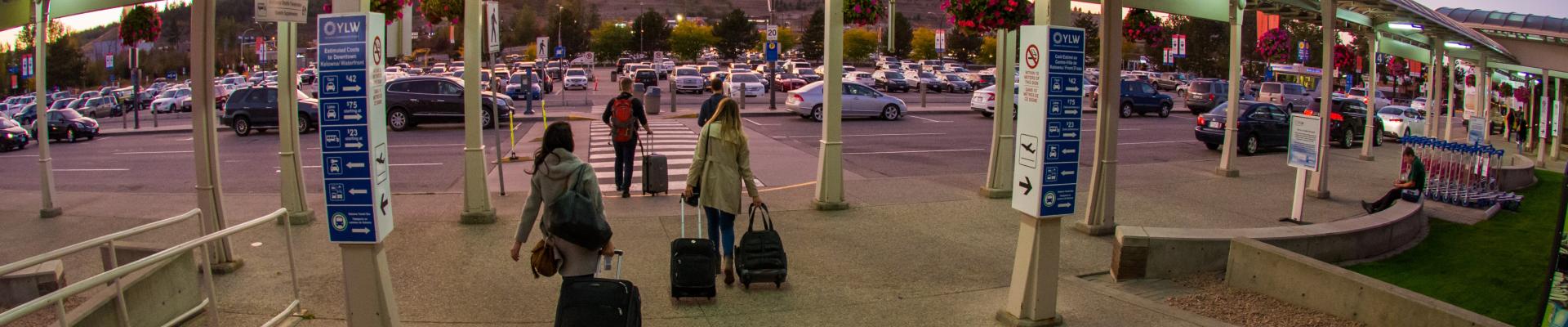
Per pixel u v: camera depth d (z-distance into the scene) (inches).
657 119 1184.2
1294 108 1472.7
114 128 1253.1
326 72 191.6
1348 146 957.2
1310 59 2773.1
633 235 382.6
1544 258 436.1
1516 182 738.8
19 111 1747.0
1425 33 818.8
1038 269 249.8
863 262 339.9
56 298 180.2
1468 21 815.7
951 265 338.0
